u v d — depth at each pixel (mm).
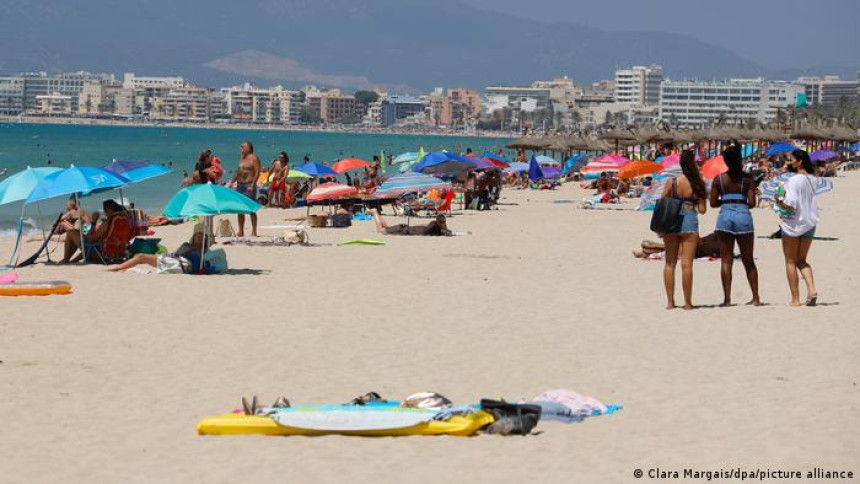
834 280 44469
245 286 42625
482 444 21109
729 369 27547
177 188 125312
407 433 21781
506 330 33531
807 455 19844
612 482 18578
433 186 74562
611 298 39844
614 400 24656
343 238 64562
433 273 47312
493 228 72812
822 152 165500
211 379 27047
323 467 19703
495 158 108562
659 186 92938
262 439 21625
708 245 50656
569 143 161750
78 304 37906
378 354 30016
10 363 28641
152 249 49875
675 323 34250
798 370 27203
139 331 33188
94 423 22953
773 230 71000
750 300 38969
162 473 19484
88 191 50750
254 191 64062
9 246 60250
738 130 189375
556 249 58469
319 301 39125
